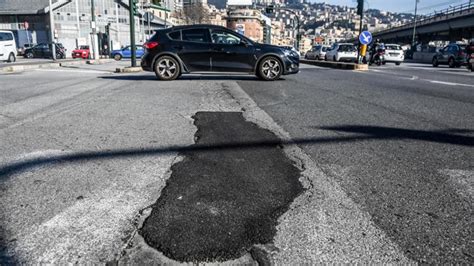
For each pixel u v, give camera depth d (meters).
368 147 3.55
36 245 1.81
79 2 61.34
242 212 2.17
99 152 3.29
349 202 2.32
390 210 2.22
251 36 96.50
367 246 1.83
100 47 47.28
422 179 2.73
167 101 6.16
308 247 1.81
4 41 22.22
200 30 10.04
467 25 49.91
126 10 66.38
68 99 6.29
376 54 24.45
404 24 73.75
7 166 2.90
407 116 5.09
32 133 3.96
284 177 2.74
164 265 1.66
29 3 62.97
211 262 1.68
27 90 7.55
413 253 1.78
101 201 2.29
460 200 2.38
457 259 1.73
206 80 10.11
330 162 3.09
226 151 3.36
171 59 9.93
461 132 4.20
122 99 6.31
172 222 2.04
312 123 4.57
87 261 1.69
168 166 2.94
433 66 26.77
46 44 37.47
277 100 6.41
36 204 2.25
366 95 7.17
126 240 1.86
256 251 1.77
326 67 20.45
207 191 2.46
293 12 41.12
